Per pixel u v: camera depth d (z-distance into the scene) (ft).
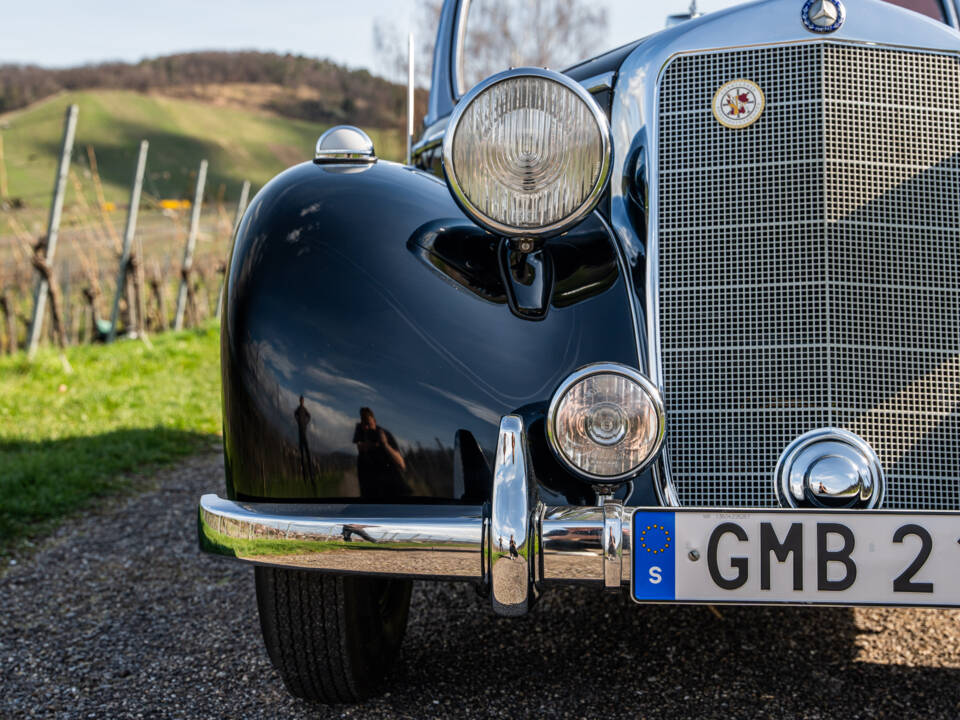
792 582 4.52
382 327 5.22
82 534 10.90
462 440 5.03
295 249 5.45
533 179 5.12
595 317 5.41
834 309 5.18
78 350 28.37
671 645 7.11
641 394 4.66
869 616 7.61
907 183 5.31
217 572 9.43
